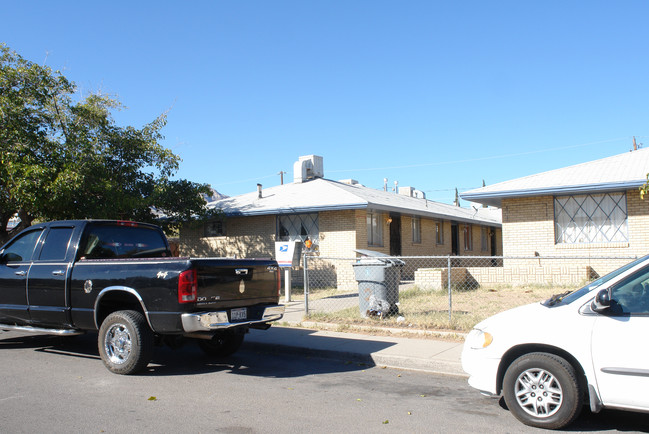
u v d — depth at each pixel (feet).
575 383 15.57
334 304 43.78
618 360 15.12
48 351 28.86
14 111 45.68
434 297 44.42
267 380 22.43
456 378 22.80
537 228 52.21
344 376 23.21
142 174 57.21
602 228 49.70
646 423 16.49
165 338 25.43
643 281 15.80
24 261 27.17
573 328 15.92
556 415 15.76
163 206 57.31
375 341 28.78
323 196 64.13
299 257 47.29
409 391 20.58
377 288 33.83
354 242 59.57
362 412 17.80
